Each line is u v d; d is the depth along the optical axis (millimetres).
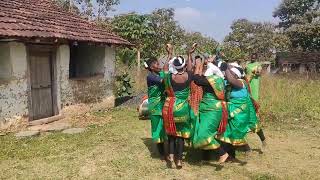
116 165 6688
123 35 22516
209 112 6309
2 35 8516
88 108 12531
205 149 6453
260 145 8141
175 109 6137
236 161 6969
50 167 6613
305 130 9672
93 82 12766
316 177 6254
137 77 18578
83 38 11508
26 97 9953
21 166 6648
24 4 11398
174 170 6445
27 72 9992
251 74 8906
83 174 6293
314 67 40812
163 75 6402
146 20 23922
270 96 14000
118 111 12508
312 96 14625
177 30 29188
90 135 8875
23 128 9766
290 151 7746
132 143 8156
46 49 10719
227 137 6492
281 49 45812
